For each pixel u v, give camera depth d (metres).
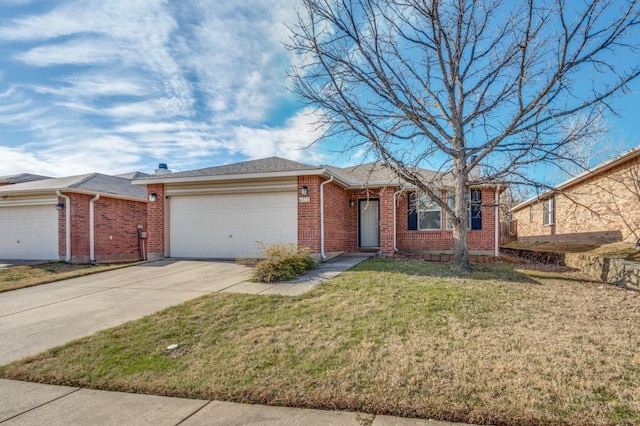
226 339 4.66
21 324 5.55
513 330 4.68
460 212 9.73
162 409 3.12
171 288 7.75
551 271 10.19
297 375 3.60
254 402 3.20
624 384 3.25
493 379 3.36
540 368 3.57
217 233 12.27
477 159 9.27
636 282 7.32
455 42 9.20
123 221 16.06
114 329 5.13
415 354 3.97
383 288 7.03
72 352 4.38
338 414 2.97
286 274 8.19
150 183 12.57
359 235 14.82
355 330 4.78
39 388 3.58
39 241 13.84
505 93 9.31
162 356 4.22
